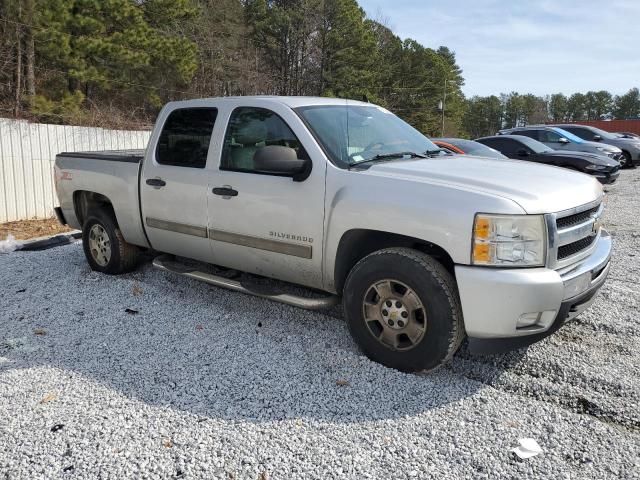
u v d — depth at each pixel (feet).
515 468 8.87
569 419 10.27
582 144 50.93
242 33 127.95
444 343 11.27
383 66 164.25
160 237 17.17
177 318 15.48
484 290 10.62
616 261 21.62
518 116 393.09
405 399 10.99
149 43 71.77
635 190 44.19
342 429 9.98
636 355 12.84
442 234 11.07
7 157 35.65
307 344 13.61
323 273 13.32
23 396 11.15
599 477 8.64
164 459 9.09
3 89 61.57
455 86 236.43
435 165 13.06
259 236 14.24
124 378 11.92
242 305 16.49
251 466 8.93
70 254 23.22
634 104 412.57
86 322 15.26
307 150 13.32
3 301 17.11
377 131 15.03
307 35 136.67
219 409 10.65
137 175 17.42
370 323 12.35
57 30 61.57
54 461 9.05
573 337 13.91
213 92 110.52
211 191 15.12
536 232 10.68
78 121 59.62
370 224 12.02
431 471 8.80
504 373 12.11
